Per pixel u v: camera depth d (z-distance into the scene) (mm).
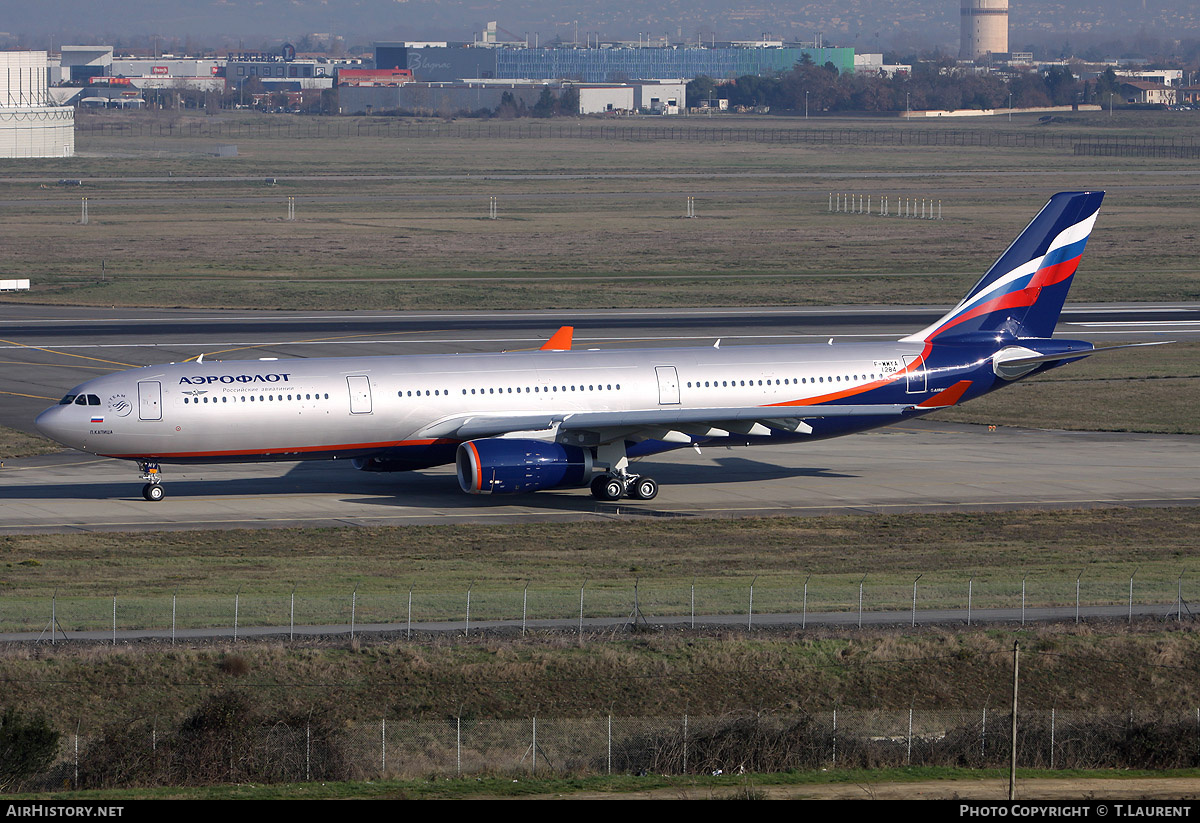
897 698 170000
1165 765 154875
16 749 142875
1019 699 171125
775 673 172625
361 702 163375
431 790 136250
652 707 165750
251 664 168000
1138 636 183250
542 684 168750
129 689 162500
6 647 169750
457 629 181250
